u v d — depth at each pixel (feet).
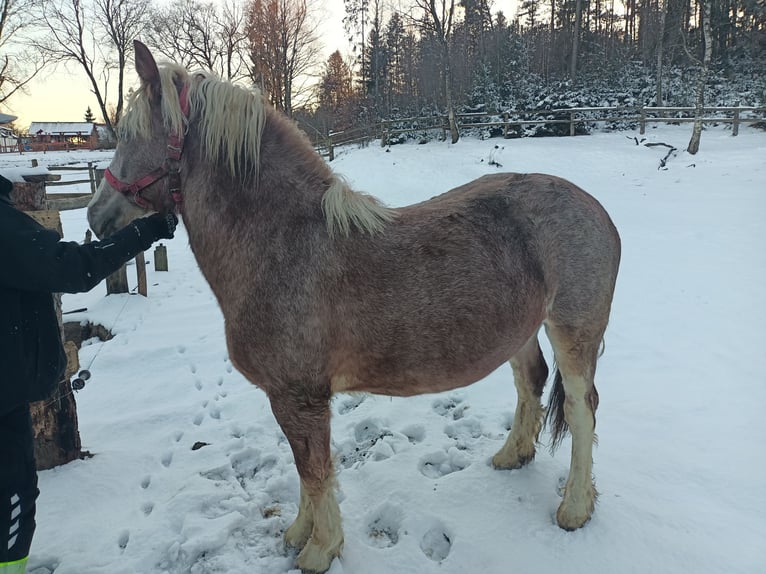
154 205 7.55
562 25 125.18
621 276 20.76
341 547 7.73
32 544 8.02
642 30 107.24
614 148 53.16
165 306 20.13
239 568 7.59
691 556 7.40
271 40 97.66
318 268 6.97
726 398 11.53
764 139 53.21
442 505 8.68
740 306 16.96
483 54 97.04
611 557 7.50
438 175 46.21
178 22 99.04
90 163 41.09
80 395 13.17
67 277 5.93
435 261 7.18
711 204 32.27
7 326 5.86
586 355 8.13
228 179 7.23
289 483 9.52
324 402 7.25
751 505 8.30
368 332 7.07
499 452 9.71
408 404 12.35
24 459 6.26
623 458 9.60
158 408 12.50
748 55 89.35
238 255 7.18
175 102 7.09
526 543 7.83
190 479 9.56
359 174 47.96
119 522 8.58
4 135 151.94
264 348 7.07
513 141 60.70
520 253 7.58
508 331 7.54
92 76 102.58
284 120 7.75
